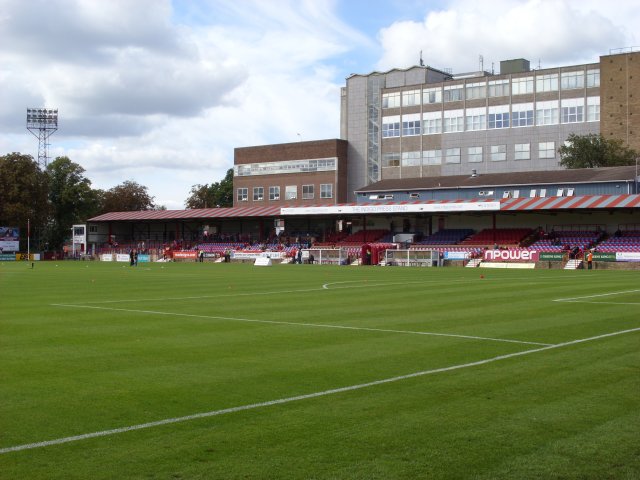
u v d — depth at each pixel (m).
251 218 92.31
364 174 109.75
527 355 12.31
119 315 19.48
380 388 9.66
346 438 7.33
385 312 19.86
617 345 13.34
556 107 91.88
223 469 6.41
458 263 67.69
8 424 7.89
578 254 62.22
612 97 87.12
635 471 6.37
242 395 9.27
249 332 15.66
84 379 10.38
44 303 23.48
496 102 96.44
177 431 7.59
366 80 110.50
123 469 6.42
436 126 101.50
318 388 9.69
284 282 35.88
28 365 11.55
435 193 84.62
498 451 6.90
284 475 6.27
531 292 27.25
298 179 109.62
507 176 82.50
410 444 7.12
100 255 100.25
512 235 73.12
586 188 73.56
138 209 141.88
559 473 6.32
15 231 102.25
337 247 81.94
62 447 7.06
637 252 58.69
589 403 8.73
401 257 70.12
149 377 10.51
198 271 53.22
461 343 13.79
